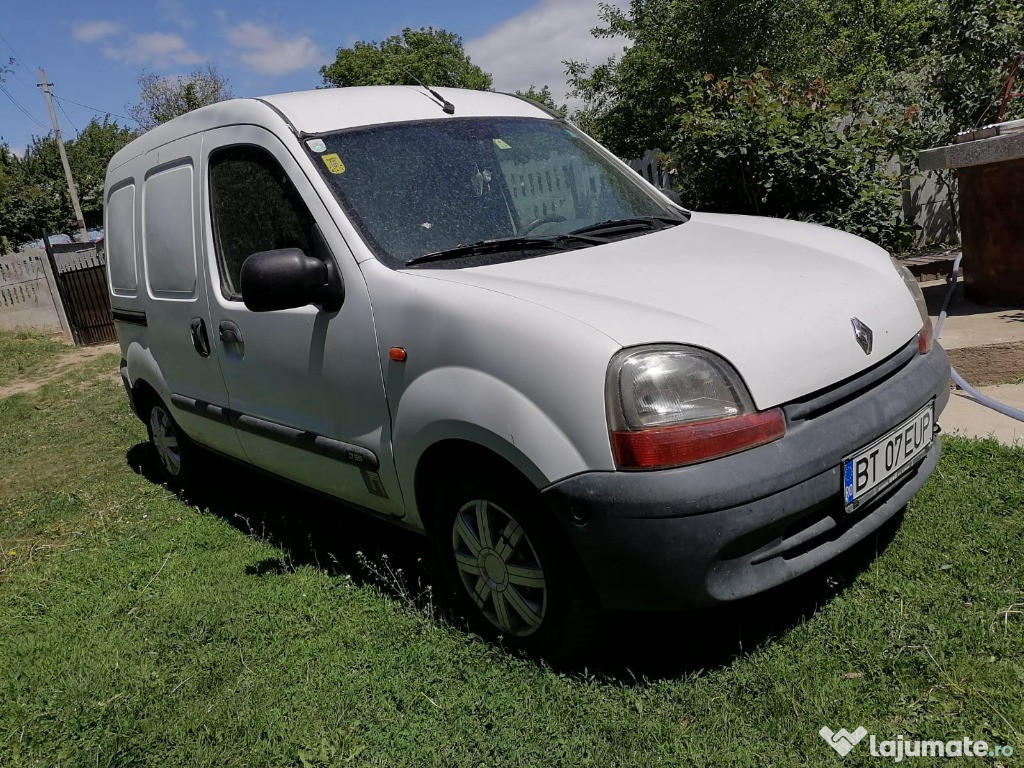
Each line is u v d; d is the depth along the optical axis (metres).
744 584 2.32
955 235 8.84
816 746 2.17
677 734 2.29
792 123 6.78
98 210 43.91
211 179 3.79
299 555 3.88
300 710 2.65
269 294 2.88
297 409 3.40
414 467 2.84
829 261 2.95
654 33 11.95
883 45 10.18
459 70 29.78
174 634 3.27
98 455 6.45
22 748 2.68
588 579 2.46
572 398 2.32
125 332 5.05
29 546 4.60
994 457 3.61
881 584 2.82
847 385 2.54
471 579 2.87
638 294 2.58
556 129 3.95
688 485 2.20
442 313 2.66
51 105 33.53
